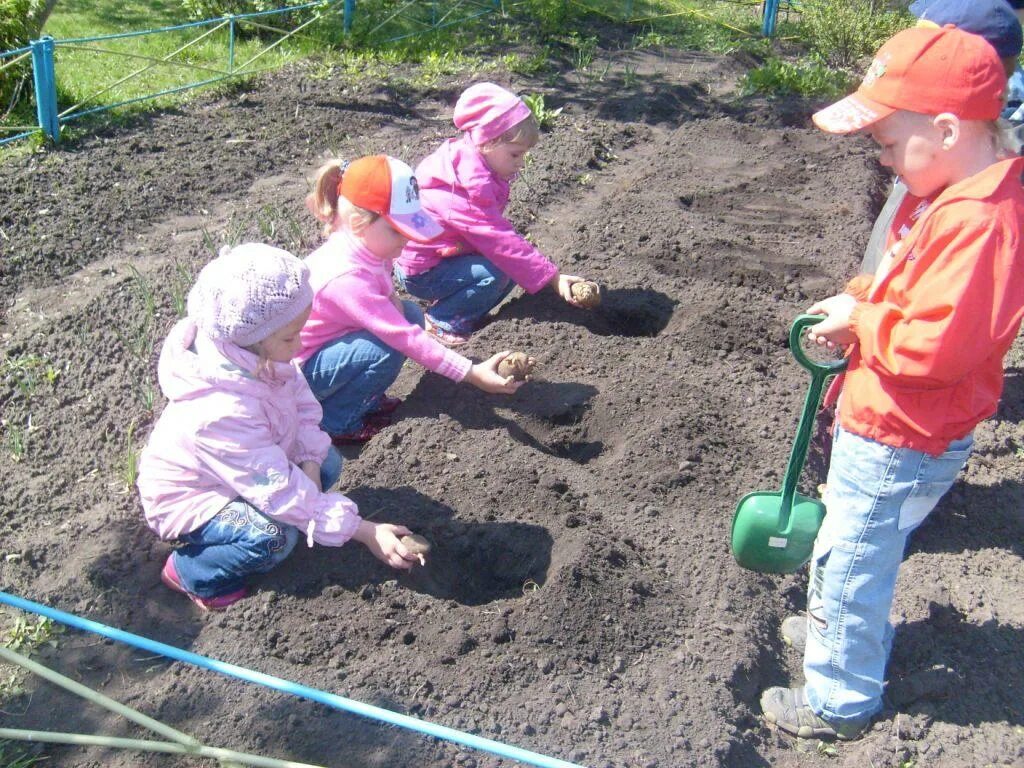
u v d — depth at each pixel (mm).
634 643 3232
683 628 3318
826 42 10828
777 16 11758
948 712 3176
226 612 3268
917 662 3338
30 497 3873
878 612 2838
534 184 6660
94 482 3984
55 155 6758
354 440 4230
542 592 3309
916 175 2557
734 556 3402
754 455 4148
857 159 7383
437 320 5020
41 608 3268
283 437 3316
